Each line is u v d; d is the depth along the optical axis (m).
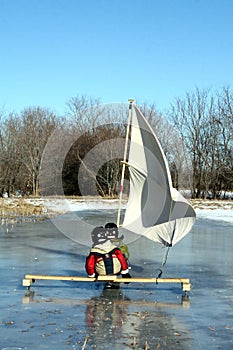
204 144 47.12
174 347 4.86
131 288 7.54
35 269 8.98
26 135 43.03
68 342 4.97
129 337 5.16
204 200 41.59
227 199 46.44
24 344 4.89
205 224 19.19
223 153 47.06
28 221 19.00
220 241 13.49
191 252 11.34
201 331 5.39
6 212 23.06
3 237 13.95
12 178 43.16
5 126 44.44
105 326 5.53
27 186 43.38
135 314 6.04
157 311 6.20
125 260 7.31
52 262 9.75
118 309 6.28
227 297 6.99
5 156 43.44
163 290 7.43
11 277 8.23
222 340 5.10
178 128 47.47
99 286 7.67
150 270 9.02
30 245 12.25
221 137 47.19
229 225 18.73
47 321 5.71
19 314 5.99
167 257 10.56
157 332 5.34
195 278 8.31
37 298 6.82
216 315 6.04
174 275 8.55
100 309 6.27
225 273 8.76
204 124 47.44
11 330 5.35
